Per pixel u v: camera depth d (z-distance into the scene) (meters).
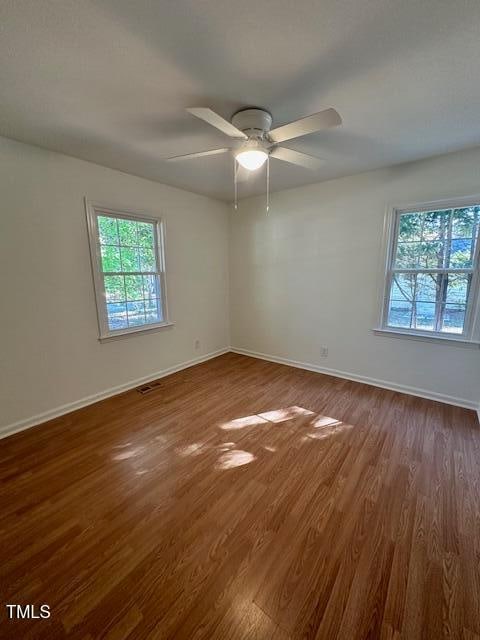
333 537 1.39
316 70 1.41
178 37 1.20
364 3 1.06
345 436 2.23
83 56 1.29
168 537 1.40
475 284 2.52
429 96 1.64
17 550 1.33
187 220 3.62
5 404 2.26
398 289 2.96
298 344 3.79
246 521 1.48
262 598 1.13
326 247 3.34
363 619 1.06
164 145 2.26
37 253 2.35
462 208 2.53
